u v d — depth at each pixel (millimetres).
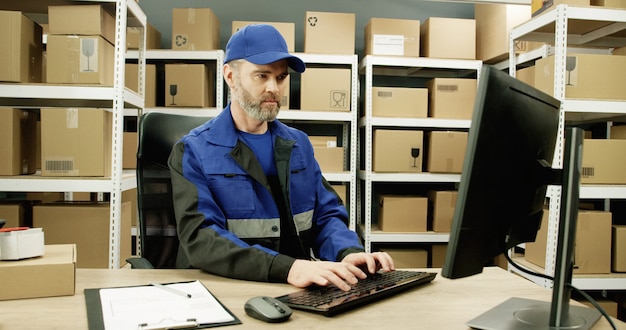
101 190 1842
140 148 1338
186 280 880
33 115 2027
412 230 2832
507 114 573
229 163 1126
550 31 2322
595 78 2031
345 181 3055
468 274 597
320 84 2771
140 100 2199
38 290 753
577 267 2027
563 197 639
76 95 1844
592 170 2039
